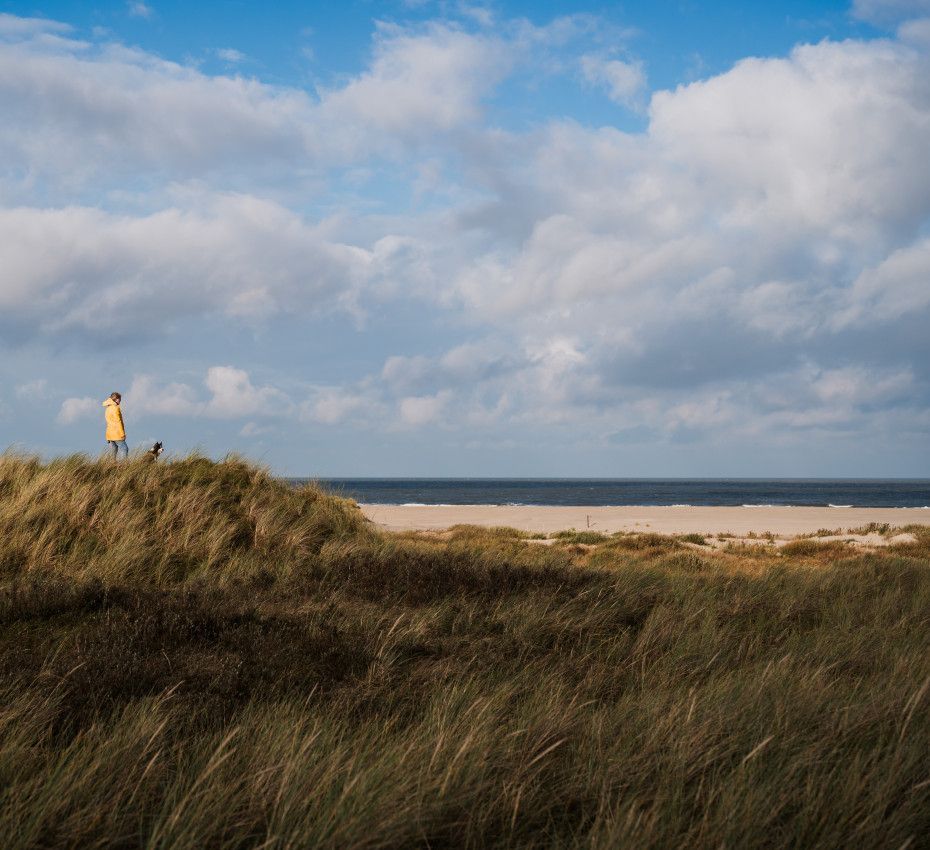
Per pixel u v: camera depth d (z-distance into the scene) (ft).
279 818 10.25
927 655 20.94
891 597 31.58
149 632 19.67
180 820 10.01
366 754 12.36
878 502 324.19
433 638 22.15
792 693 16.02
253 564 33.30
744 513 177.99
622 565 43.88
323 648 19.72
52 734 13.58
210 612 21.93
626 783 11.69
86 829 9.98
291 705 15.53
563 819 11.07
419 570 30.86
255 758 12.05
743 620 27.63
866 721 14.14
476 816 10.75
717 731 13.44
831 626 26.40
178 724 14.07
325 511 45.50
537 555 50.75
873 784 11.41
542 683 17.35
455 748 12.46
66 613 21.74
